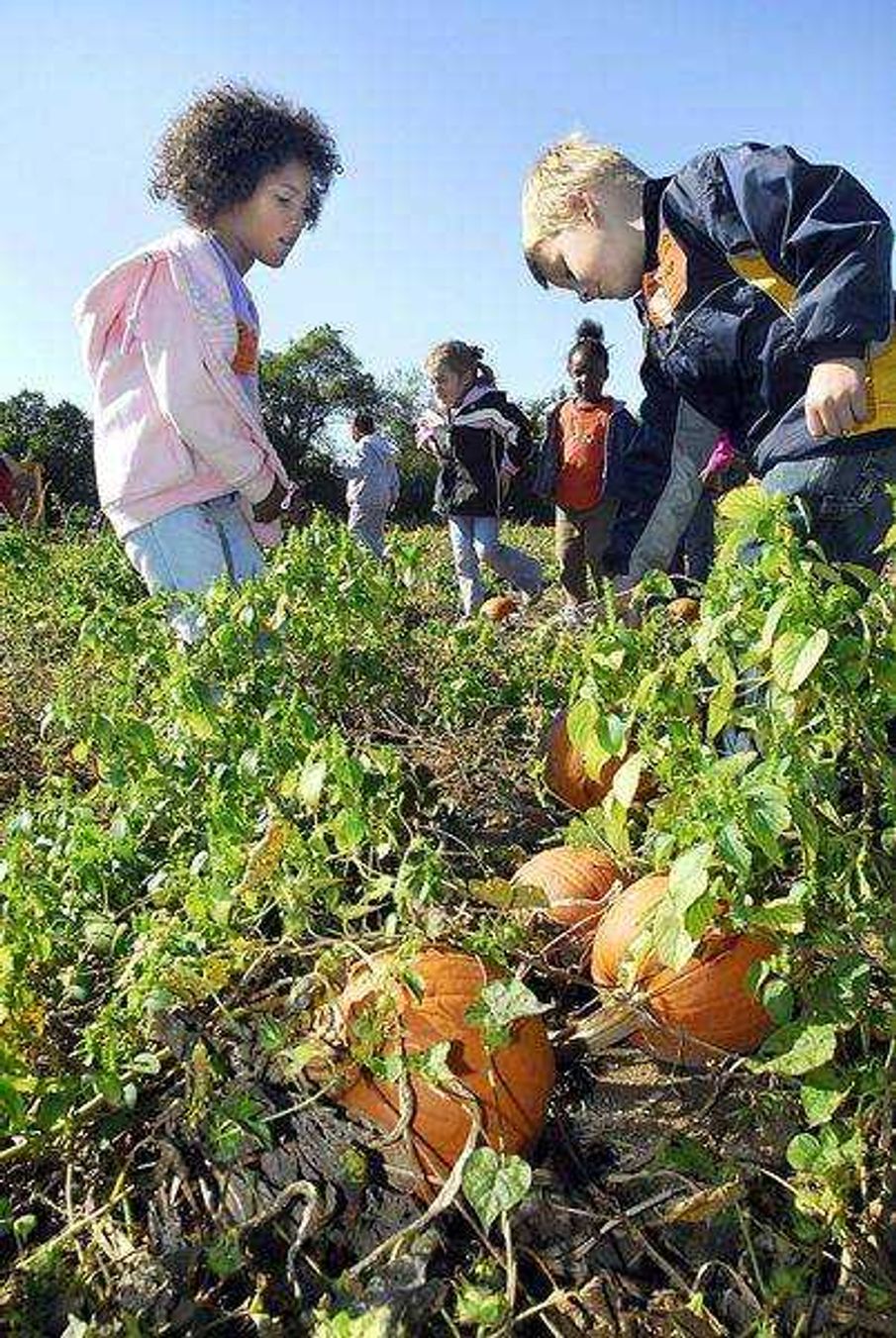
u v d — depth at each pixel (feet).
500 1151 6.82
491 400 27.81
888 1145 7.07
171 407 14.30
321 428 223.92
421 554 20.56
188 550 14.99
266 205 15.15
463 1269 6.74
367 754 10.33
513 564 28.73
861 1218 6.93
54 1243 6.82
